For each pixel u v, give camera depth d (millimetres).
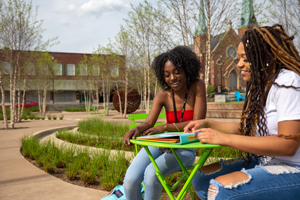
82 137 6273
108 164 3592
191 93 1900
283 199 1083
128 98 18078
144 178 1563
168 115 1996
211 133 1185
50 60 22984
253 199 1091
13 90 10945
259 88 1220
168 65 1771
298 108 1041
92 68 24766
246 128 1317
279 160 1198
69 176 3293
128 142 1603
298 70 1116
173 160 1587
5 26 10383
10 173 3594
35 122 13414
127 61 15625
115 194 1993
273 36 1216
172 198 1376
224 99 19469
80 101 41906
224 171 1430
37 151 4473
